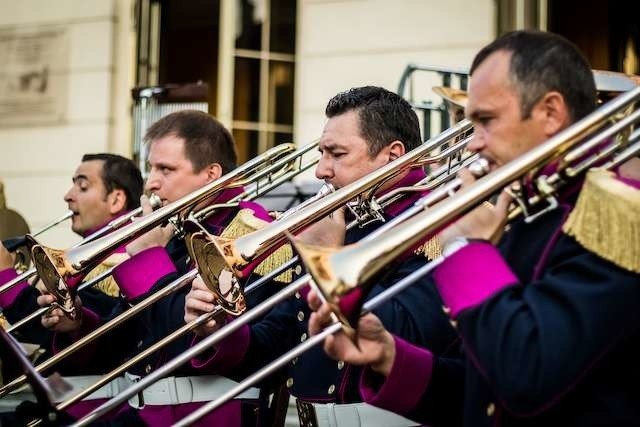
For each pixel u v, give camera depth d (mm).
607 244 3371
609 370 3436
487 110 3748
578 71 3766
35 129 14258
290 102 13547
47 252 5691
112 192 8031
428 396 4137
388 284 4746
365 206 5090
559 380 3314
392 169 4906
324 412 4965
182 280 5320
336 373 4984
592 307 3307
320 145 5438
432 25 12352
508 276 3559
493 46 3824
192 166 6391
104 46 14070
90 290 7270
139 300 5766
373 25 12672
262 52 13734
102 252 5711
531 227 3771
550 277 3461
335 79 12867
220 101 13805
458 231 3688
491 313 3465
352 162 5320
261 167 6875
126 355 6793
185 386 5738
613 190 3383
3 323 7359
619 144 3639
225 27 13930
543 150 3453
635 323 3348
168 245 6352
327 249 3539
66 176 14047
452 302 3578
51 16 14336
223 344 5328
